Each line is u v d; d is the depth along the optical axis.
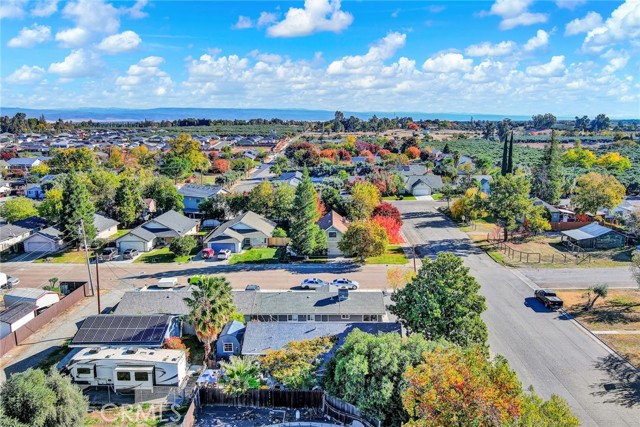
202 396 35.41
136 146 193.12
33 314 47.75
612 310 49.00
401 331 40.12
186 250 68.75
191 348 43.00
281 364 36.06
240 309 46.00
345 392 32.47
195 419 33.59
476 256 67.88
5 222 83.81
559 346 42.25
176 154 154.62
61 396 29.89
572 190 104.19
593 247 70.94
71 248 73.81
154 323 41.78
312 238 67.44
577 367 39.00
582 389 36.06
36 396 28.52
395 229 74.00
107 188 88.69
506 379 24.61
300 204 67.31
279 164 154.62
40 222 80.81
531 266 62.97
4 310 47.12
